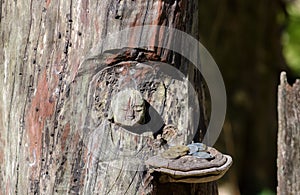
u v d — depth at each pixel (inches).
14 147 287.4
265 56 448.5
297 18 572.4
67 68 283.3
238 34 436.1
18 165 286.7
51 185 283.7
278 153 314.3
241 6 434.6
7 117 288.8
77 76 283.0
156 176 282.5
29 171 285.3
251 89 445.1
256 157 444.1
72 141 283.1
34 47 285.1
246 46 440.8
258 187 438.9
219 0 426.9
